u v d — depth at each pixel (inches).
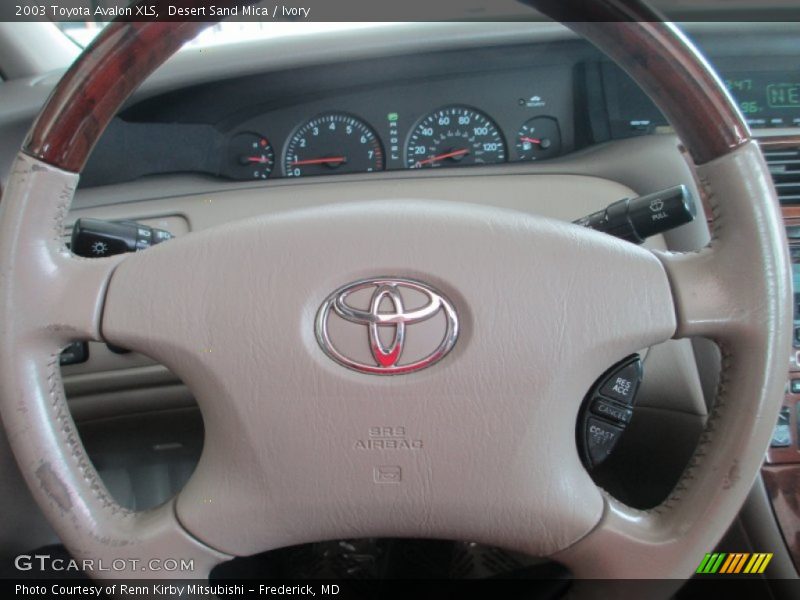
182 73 56.8
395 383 26.6
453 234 27.0
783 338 26.7
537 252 26.9
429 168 61.5
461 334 26.6
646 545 28.0
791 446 47.3
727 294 26.8
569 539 28.2
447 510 27.8
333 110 61.1
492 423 26.8
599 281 26.8
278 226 27.5
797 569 46.9
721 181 27.3
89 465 28.8
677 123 28.0
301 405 26.9
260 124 60.7
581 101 61.3
